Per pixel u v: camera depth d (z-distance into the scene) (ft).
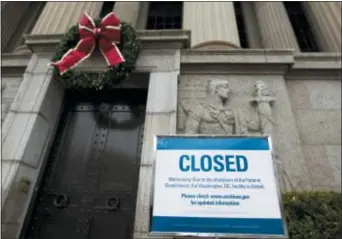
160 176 12.37
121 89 28.53
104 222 22.56
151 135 21.66
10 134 22.98
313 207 16.11
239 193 11.78
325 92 26.18
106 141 26.48
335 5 36.29
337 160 22.79
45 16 33.30
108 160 25.43
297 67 26.63
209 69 26.66
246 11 44.24
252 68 26.50
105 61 26.04
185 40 26.84
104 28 26.22
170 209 11.62
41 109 24.56
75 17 33.04
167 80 24.76
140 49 26.30
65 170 25.20
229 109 24.14
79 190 24.13
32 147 23.21
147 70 25.71
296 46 36.11
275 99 24.67
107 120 27.66
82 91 27.86
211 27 30.83
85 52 25.70
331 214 15.47
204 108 24.06
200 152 12.87
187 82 26.17
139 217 18.43
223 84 25.18
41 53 27.63
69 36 26.58
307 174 21.30
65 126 27.63
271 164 12.32
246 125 23.20
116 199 23.35
